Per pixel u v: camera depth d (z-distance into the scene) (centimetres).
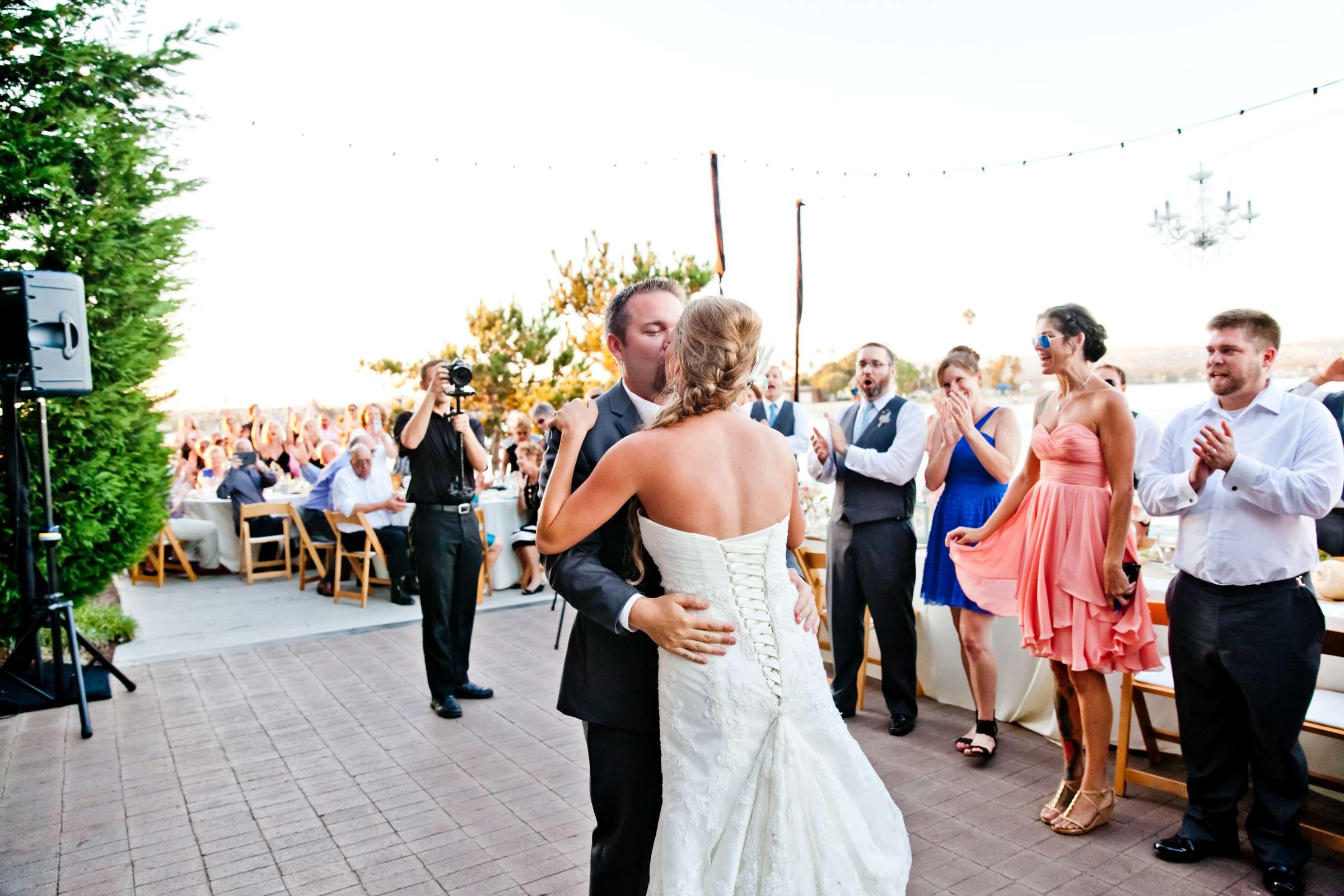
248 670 513
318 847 295
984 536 329
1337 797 311
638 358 201
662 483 165
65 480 518
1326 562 320
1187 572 268
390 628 615
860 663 414
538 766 364
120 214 546
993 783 335
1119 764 322
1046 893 255
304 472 969
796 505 193
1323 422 248
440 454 425
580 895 262
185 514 854
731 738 159
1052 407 304
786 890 152
